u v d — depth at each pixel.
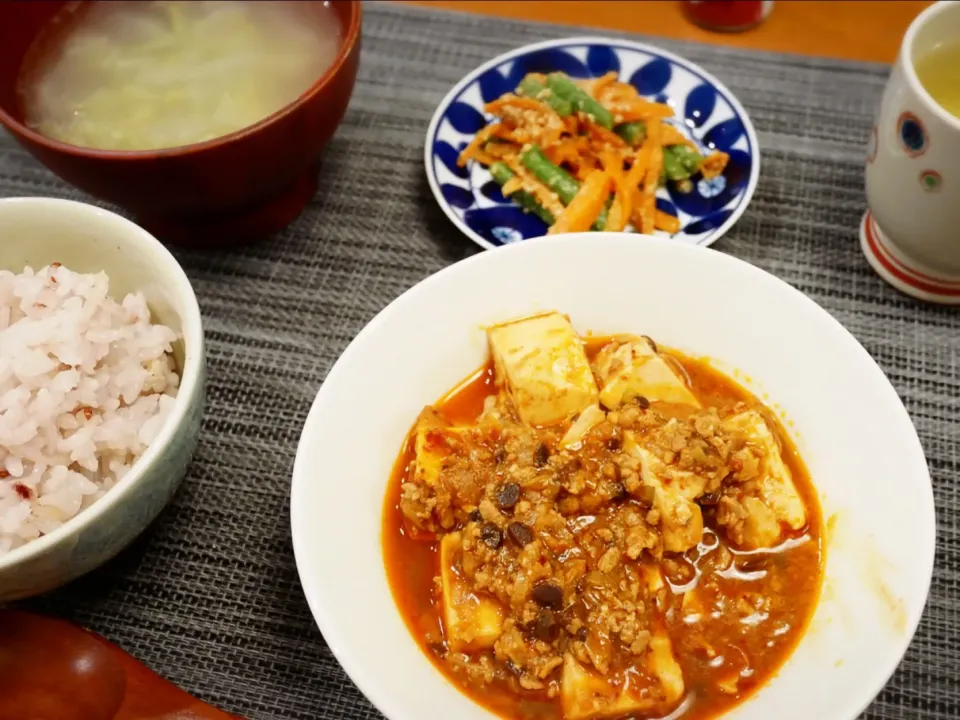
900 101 0.28
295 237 0.35
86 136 0.31
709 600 0.23
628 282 0.27
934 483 0.28
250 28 0.35
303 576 0.20
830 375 0.24
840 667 0.20
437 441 0.25
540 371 0.25
